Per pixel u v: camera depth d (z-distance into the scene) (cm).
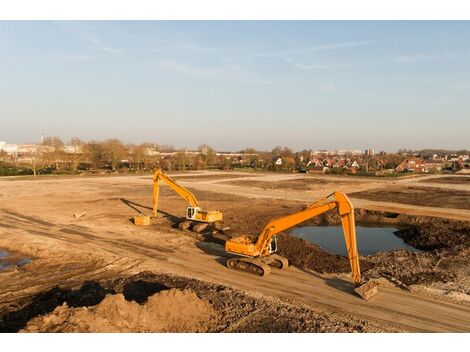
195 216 2980
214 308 1542
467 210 3847
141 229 2995
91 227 3050
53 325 1227
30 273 1984
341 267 2078
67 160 8706
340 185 6347
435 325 1419
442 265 2128
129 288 1769
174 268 2061
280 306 1573
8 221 3244
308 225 3422
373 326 1403
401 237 3009
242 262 2014
